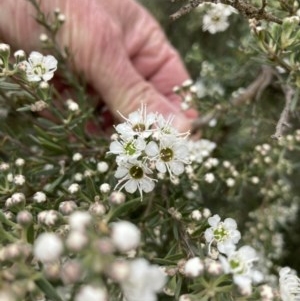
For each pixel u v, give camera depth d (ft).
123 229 0.25
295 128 0.64
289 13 0.43
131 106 0.54
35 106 0.42
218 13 0.53
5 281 0.28
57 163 0.46
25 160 0.46
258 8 0.42
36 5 0.50
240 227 0.61
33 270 0.29
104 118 0.60
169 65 0.62
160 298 0.40
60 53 0.52
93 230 0.28
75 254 0.29
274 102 0.60
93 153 0.47
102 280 0.29
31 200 0.40
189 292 0.35
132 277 0.25
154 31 0.62
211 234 0.36
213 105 0.56
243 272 0.31
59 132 0.46
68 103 0.49
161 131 0.38
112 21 0.55
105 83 0.54
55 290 0.29
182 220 0.40
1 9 0.53
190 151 0.47
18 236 0.31
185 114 0.58
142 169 0.37
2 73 0.39
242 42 0.57
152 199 0.42
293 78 0.43
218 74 0.64
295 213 0.68
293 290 0.34
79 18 0.52
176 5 0.78
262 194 0.61
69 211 0.32
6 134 0.48
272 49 0.41
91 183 0.37
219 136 0.60
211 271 0.30
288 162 0.60
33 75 0.40
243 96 0.57
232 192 0.54
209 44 0.76
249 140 0.60
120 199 0.32
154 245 0.44
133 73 0.54
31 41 0.54
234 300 0.32
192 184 0.45
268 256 0.59
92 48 0.53
